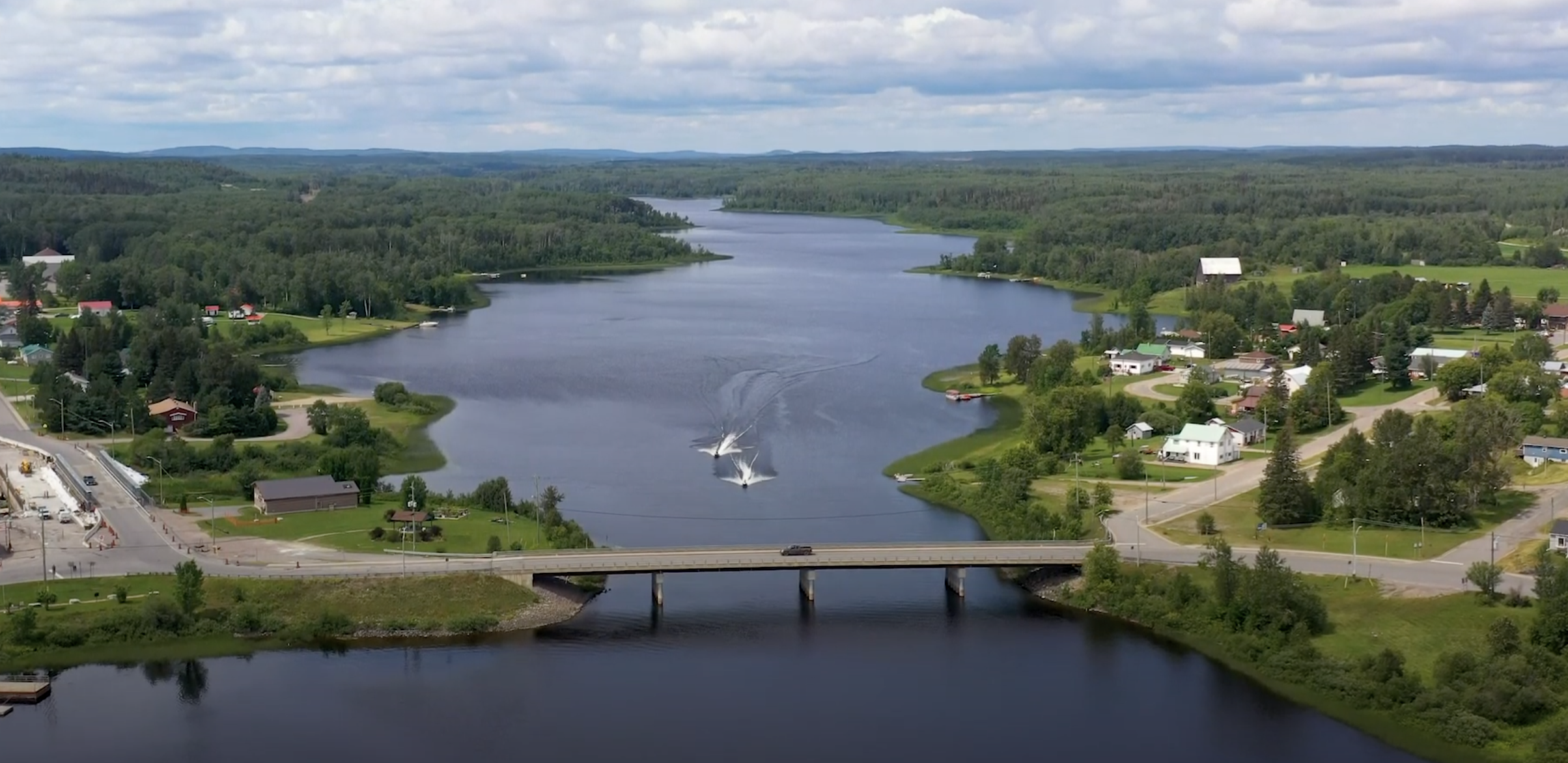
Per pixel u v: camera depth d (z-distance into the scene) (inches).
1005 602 7524.6
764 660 6707.7
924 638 6988.2
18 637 6688.0
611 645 6889.8
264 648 6791.3
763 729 5949.8
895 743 5816.9
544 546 7834.6
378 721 6023.6
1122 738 5866.1
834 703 6215.6
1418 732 5885.8
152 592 7150.6
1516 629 6220.5
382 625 6973.4
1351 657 6466.5
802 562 7460.6
